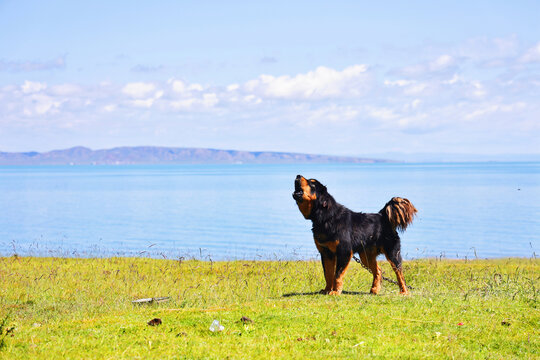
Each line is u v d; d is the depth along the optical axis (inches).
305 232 1612.9
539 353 267.9
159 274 612.7
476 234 1525.6
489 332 302.2
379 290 456.4
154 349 260.7
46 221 1999.3
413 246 1286.9
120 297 438.3
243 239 1441.9
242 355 250.5
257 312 338.0
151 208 2618.1
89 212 2400.3
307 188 417.1
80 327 301.9
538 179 5816.9
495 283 494.0
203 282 542.3
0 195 3784.5
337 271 429.7
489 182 5108.3
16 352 254.4
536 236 1469.0
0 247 1163.9
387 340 282.0
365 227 436.1
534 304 385.1
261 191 4138.8
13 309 400.2
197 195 3671.3
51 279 539.8
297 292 472.1
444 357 256.8
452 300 390.9
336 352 258.5
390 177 6702.8
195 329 297.1
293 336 285.7
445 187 4141.2
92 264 688.4
